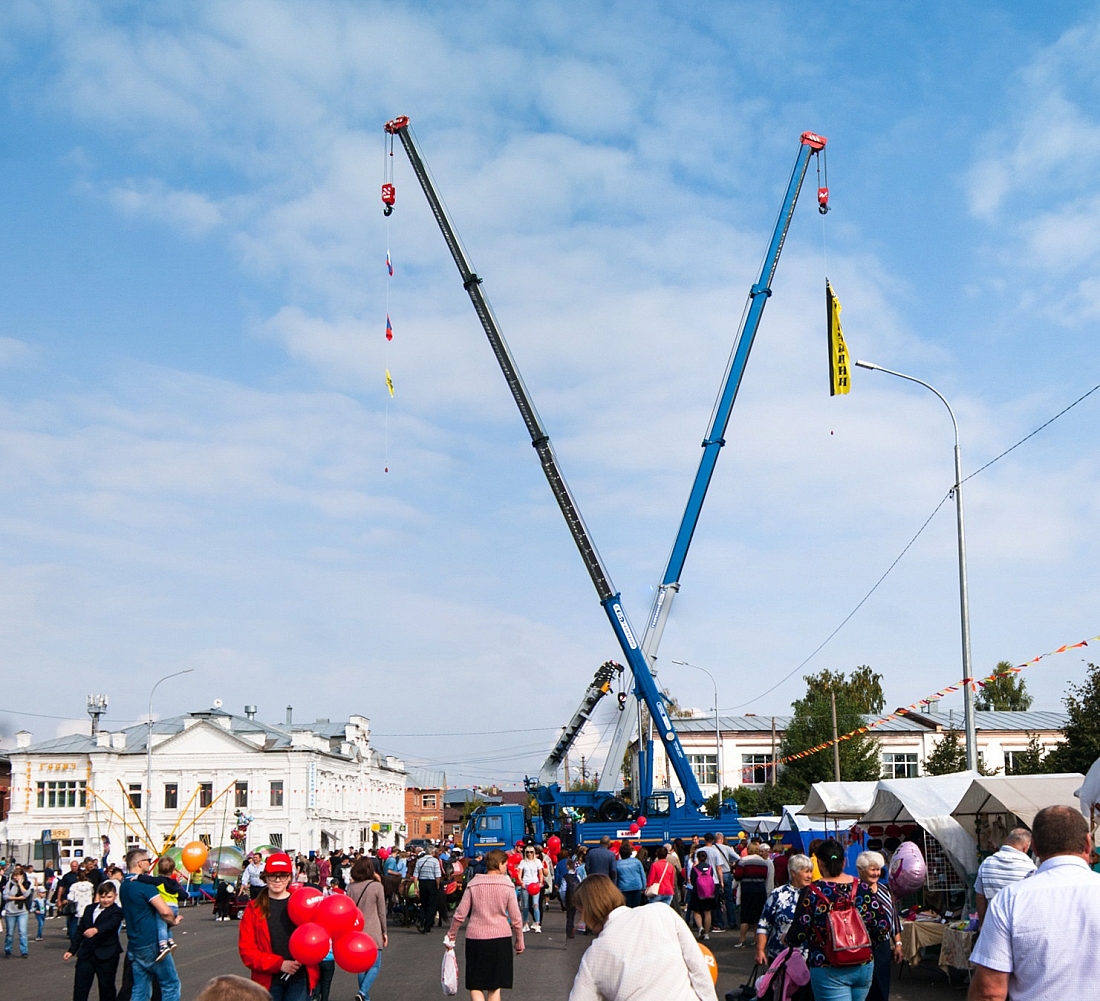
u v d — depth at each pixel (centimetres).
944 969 1482
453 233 3447
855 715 5500
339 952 952
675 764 3362
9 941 2595
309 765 7300
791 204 3741
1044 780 1691
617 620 3397
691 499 3534
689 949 591
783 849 2416
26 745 7606
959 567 2275
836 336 2838
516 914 1115
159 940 1202
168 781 7338
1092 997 425
